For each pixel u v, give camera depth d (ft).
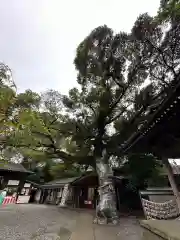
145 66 31.24
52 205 58.80
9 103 9.96
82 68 36.14
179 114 11.13
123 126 39.60
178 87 8.84
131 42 29.81
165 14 22.88
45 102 35.53
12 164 61.57
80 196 54.65
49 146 39.37
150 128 13.17
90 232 18.94
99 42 31.76
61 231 19.24
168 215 25.39
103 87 37.11
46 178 89.25
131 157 47.91
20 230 18.72
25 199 58.65
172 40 25.95
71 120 40.88
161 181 45.50
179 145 14.55
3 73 10.06
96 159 38.47
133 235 16.93
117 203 42.50
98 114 39.22
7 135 11.42
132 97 37.50
